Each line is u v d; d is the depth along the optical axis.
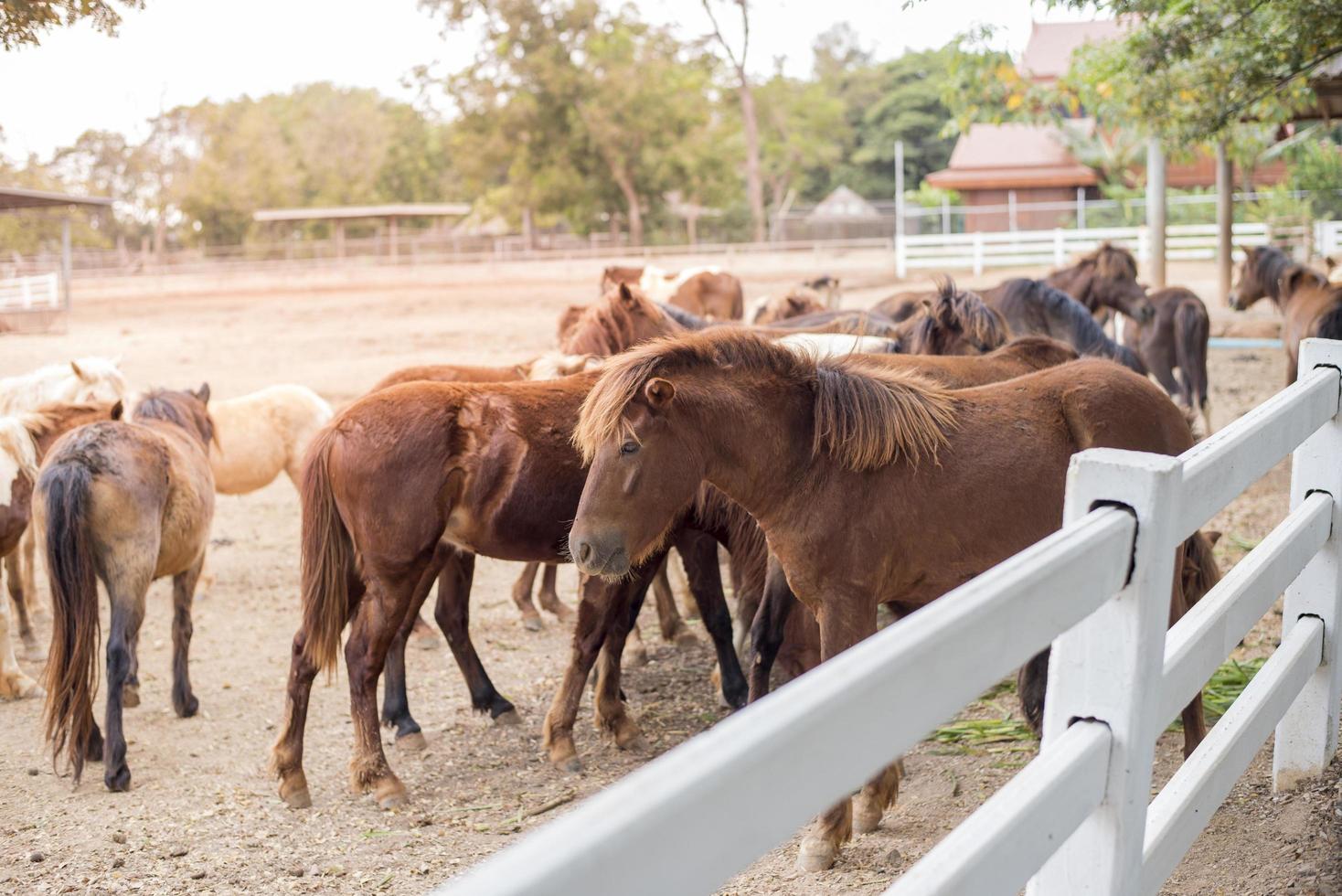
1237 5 7.42
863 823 3.85
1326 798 3.28
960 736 4.65
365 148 67.38
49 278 29.31
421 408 4.67
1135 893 1.99
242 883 3.81
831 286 18.33
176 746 5.31
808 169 68.31
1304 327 10.51
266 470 8.42
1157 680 1.96
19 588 6.78
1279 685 2.91
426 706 5.84
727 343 3.54
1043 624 1.62
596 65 49.00
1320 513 3.20
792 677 4.65
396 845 4.15
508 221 53.31
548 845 0.88
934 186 40.34
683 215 58.69
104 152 64.94
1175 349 12.02
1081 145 38.47
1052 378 3.91
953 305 6.21
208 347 21.80
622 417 3.37
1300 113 12.02
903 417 3.52
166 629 7.24
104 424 5.26
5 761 5.11
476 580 8.34
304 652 4.67
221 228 62.97
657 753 5.05
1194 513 2.15
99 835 4.26
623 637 5.09
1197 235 30.05
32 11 6.74
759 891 3.46
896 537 3.54
